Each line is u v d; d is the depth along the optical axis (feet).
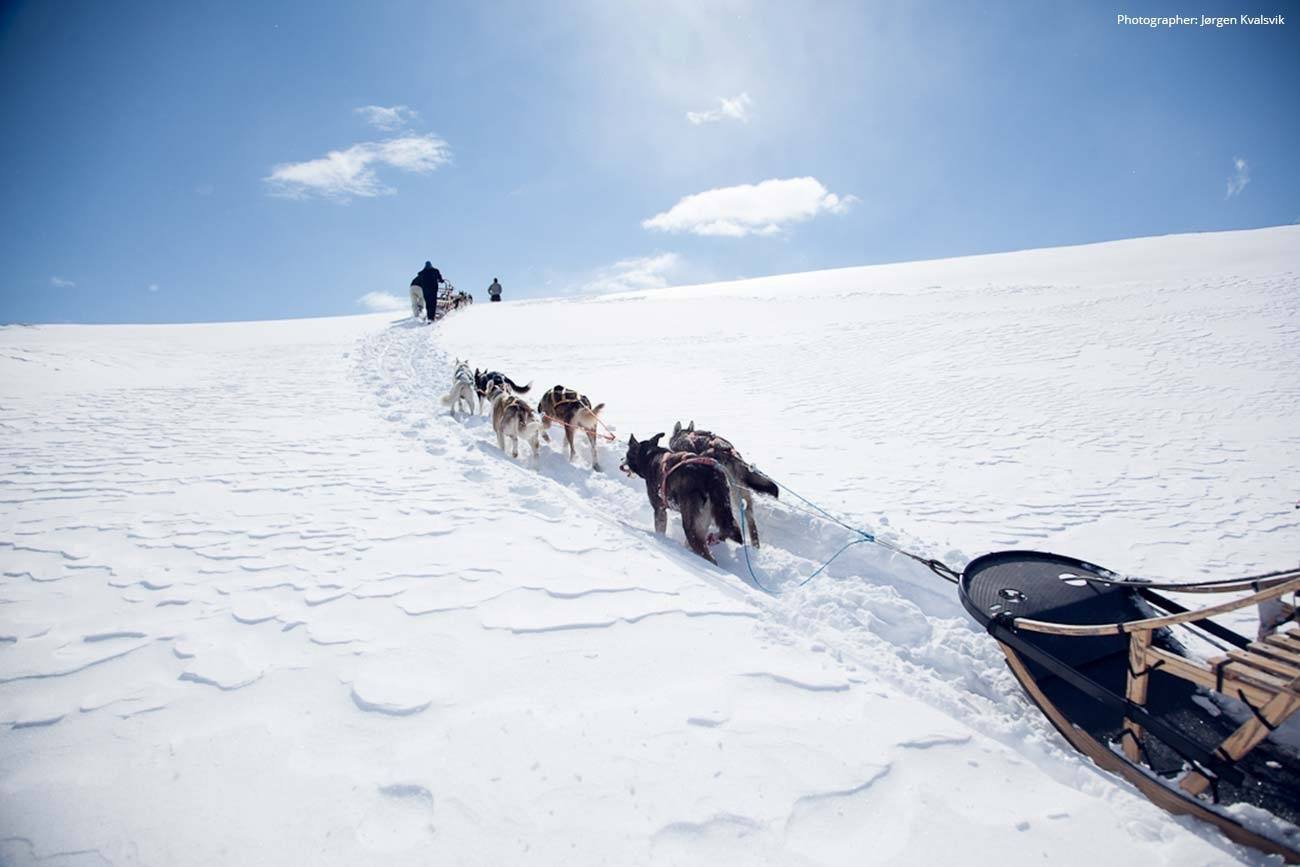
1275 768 8.07
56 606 12.28
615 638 11.12
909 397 37.01
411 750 8.25
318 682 9.74
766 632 11.50
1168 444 26.18
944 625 12.84
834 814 7.34
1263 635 9.25
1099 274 78.74
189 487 20.24
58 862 6.48
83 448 25.02
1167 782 7.98
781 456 26.02
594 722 8.85
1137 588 11.00
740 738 8.59
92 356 50.31
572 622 11.64
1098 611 10.81
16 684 9.67
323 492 19.85
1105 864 6.84
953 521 18.72
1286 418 28.37
